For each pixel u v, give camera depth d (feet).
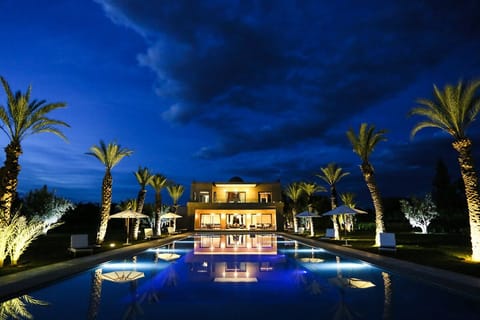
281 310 22.09
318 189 132.46
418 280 32.30
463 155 44.27
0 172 50.21
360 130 70.59
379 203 66.85
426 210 108.27
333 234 86.02
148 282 31.63
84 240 51.65
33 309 22.48
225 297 25.61
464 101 44.47
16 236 40.24
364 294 26.53
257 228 139.74
